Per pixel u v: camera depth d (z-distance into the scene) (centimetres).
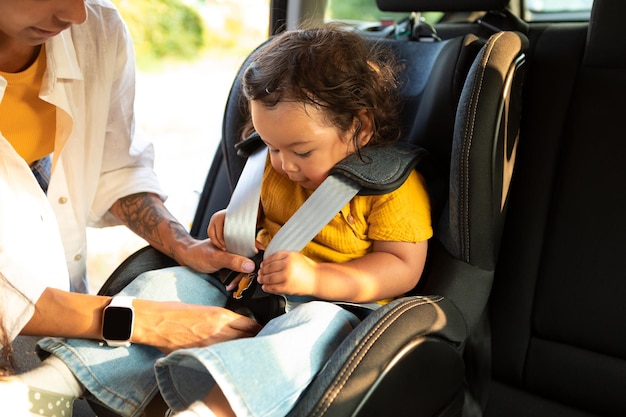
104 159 146
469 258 121
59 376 108
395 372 99
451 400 121
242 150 138
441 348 110
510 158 127
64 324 110
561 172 145
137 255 136
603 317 141
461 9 148
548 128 145
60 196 137
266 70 119
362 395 95
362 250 127
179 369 105
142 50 293
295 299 127
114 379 110
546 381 149
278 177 135
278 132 118
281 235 123
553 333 147
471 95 113
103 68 136
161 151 254
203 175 187
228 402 98
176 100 286
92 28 133
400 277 121
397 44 152
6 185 113
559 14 164
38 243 116
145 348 116
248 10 278
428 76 143
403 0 154
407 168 122
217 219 134
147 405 112
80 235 144
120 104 142
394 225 121
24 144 133
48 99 125
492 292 152
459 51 134
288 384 98
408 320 102
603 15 135
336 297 119
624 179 138
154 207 143
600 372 143
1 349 111
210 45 296
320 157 121
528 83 147
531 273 148
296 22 174
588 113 141
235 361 95
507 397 153
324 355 105
